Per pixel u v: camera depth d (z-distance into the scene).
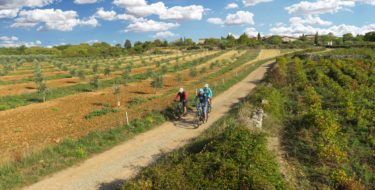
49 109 22.77
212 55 86.88
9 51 136.25
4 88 34.44
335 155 11.28
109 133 14.65
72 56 105.94
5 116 20.77
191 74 41.81
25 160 11.37
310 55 57.47
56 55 113.25
